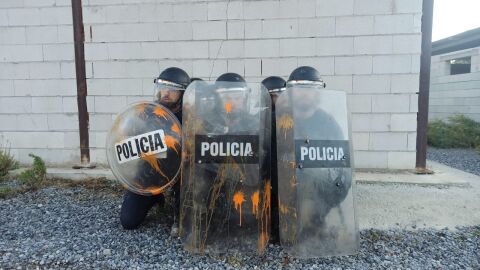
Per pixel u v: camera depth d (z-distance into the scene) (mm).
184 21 4965
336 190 2691
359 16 4723
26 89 5336
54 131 5355
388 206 3695
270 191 2768
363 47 4758
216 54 4957
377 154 4879
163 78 2975
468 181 4402
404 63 4727
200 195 2674
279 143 2711
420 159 4844
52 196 4145
